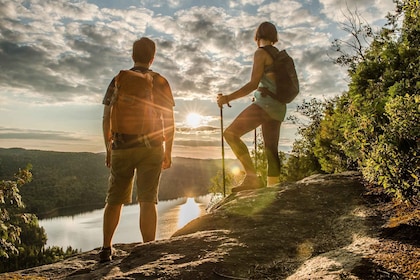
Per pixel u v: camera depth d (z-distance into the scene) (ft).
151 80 10.68
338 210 10.48
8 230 25.57
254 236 8.96
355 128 11.73
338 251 7.09
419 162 8.80
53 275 9.09
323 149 40.52
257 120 13.83
